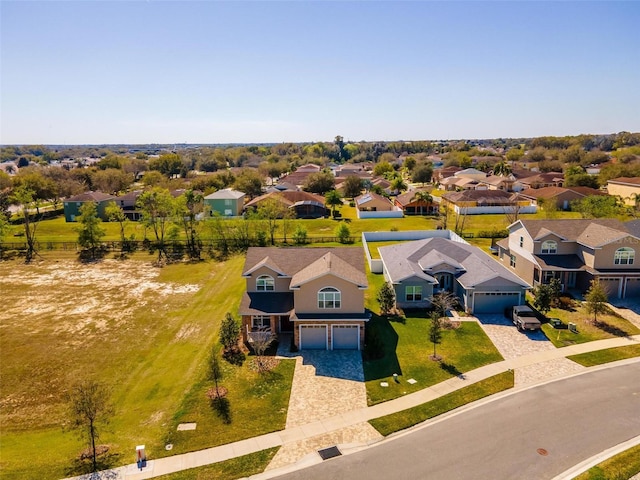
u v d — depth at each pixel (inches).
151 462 836.0
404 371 1153.4
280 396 1051.9
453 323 1429.6
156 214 2628.0
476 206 3462.1
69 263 2299.5
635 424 900.6
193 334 1440.7
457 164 6934.1
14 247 2568.9
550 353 1226.6
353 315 1278.3
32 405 1084.5
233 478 785.6
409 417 951.0
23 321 1576.0
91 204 2529.5
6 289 1914.4
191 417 979.9
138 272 2134.6
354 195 4473.4
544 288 1441.9
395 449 847.7
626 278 1583.4
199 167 7480.3
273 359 1237.1
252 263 1445.6
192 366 1224.8
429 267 1605.6
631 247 1571.1
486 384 1075.3
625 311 1492.4
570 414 941.2
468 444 853.2
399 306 1567.4
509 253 1930.4
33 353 1342.3
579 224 1753.2
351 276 1302.9
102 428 962.7
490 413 956.0
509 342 1296.8
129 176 5068.9
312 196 3725.4
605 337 1316.4
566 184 4074.8
